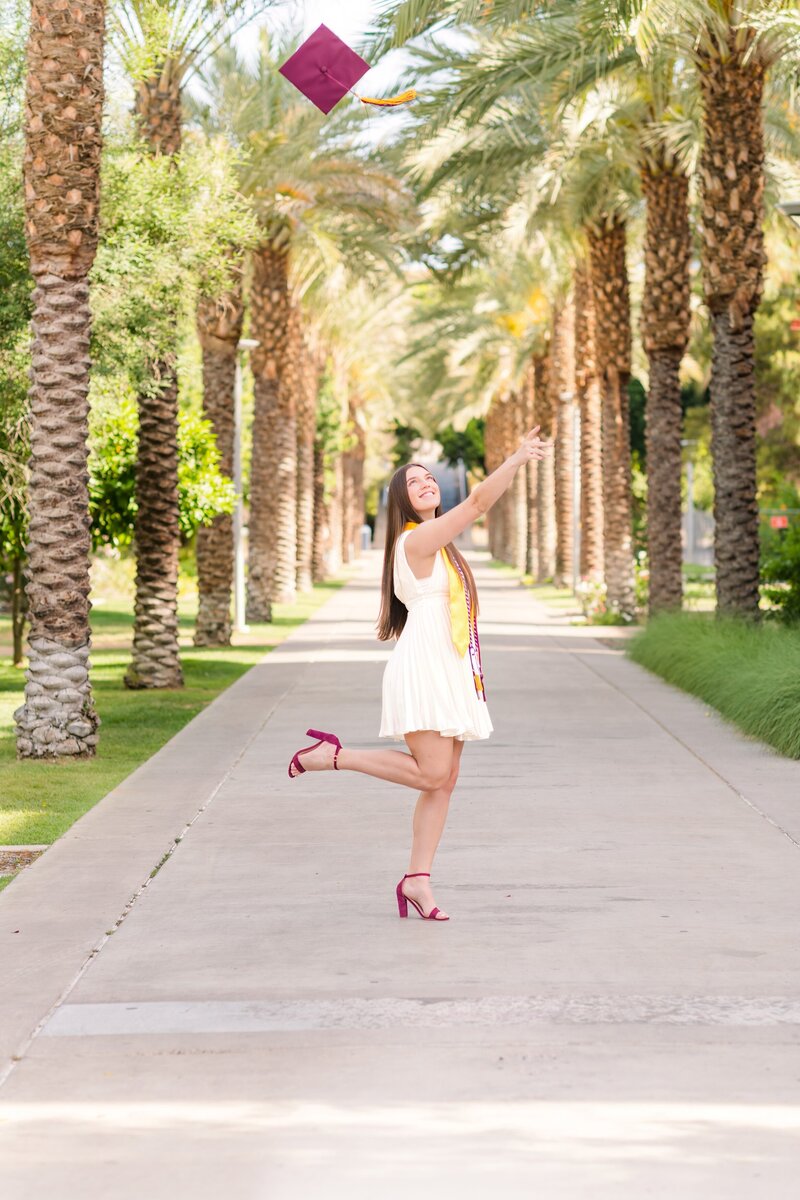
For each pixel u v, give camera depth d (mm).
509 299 47625
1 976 5613
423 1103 4289
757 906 6719
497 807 9453
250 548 32062
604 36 16906
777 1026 4969
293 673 19891
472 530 126312
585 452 36406
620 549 31188
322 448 57656
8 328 15516
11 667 22234
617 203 29266
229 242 17312
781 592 25969
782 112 24391
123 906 6762
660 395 25812
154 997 5336
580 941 6090
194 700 16828
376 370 72188
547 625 30922
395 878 7355
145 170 16219
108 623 31844
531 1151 3945
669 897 6902
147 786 10383
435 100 20453
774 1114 4195
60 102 11773
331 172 28391
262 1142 4023
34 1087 4457
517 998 5285
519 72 19953
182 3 17312
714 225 18766
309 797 9914
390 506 6625
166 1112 4246
